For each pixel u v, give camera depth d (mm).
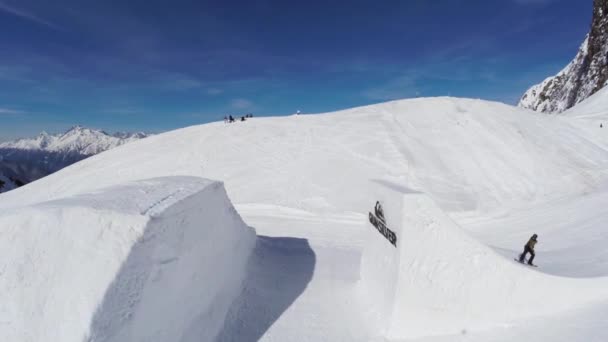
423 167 23312
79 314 4059
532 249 8461
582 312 5492
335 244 13594
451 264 6191
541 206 18078
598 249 9180
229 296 7082
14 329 3990
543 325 5422
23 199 24078
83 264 4441
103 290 4242
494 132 28219
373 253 8195
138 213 5098
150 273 4801
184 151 29016
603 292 5859
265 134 30969
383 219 7750
